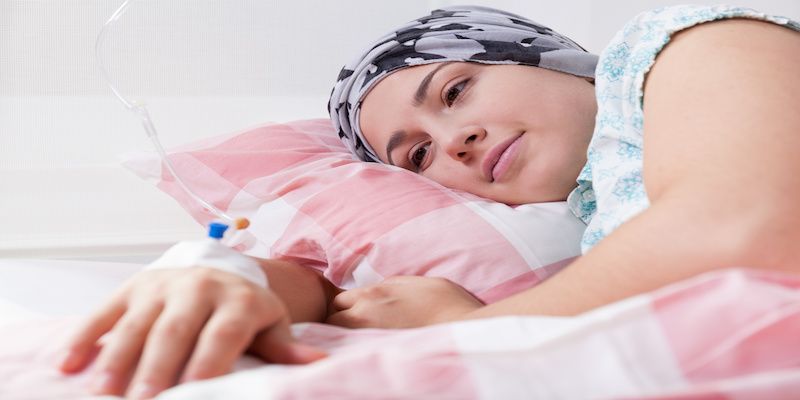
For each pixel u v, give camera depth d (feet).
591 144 3.88
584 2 7.13
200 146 5.77
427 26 4.99
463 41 4.71
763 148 2.56
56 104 6.56
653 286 2.47
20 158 6.42
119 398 2.03
